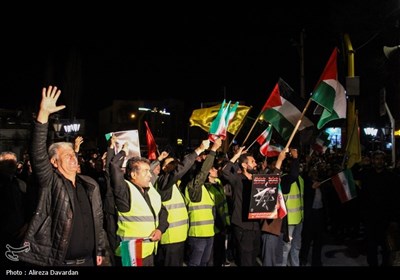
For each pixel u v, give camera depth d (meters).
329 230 12.84
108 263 7.12
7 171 5.92
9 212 5.69
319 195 8.88
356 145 10.87
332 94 8.51
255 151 15.32
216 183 8.56
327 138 14.41
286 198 8.47
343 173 9.09
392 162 12.80
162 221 5.73
